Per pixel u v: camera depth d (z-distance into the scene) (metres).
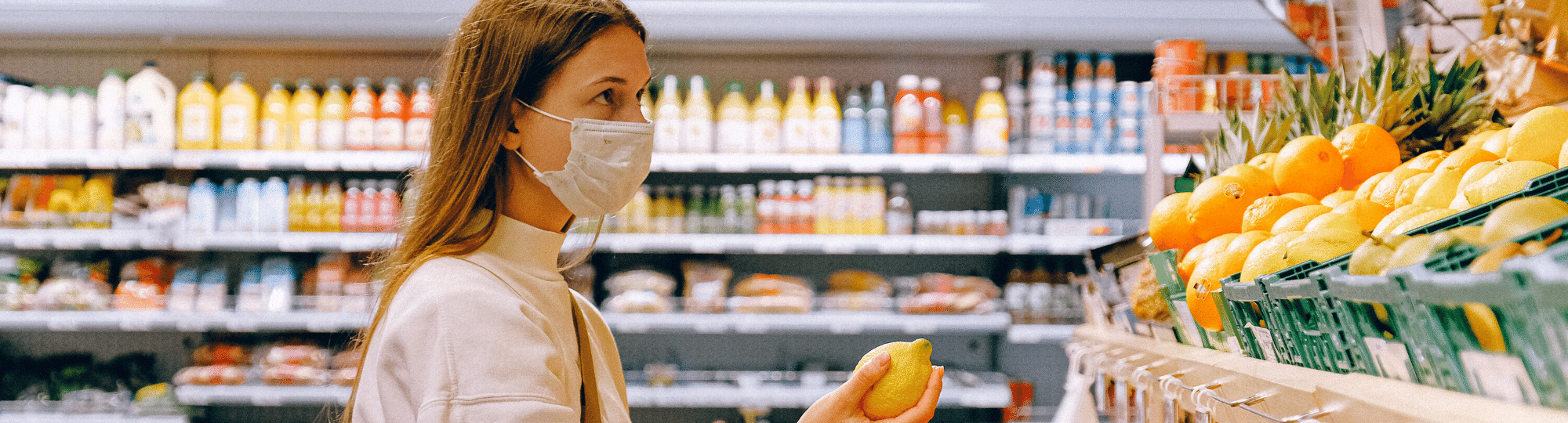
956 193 3.30
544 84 0.68
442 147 0.68
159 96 2.76
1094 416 1.17
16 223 2.73
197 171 3.01
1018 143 2.91
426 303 0.59
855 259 3.27
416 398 0.56
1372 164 0.87
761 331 3.29
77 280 2.78
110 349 3.11
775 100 2.89
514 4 0.69
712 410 3.26
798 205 2.87
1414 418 0.41
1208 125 1.81
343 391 2.76
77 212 2.78
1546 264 0.33
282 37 2.81
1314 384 0.52
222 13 2.74
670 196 2.90
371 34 2.80
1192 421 0.74
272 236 2.74
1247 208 0.86
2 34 2.75
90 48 3.02
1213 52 2.86
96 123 2.77
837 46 2.95
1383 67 1.00
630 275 2.89
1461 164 0.67
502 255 0.70
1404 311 0.46
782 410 3.23
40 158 2.69
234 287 3.06
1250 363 0.67
